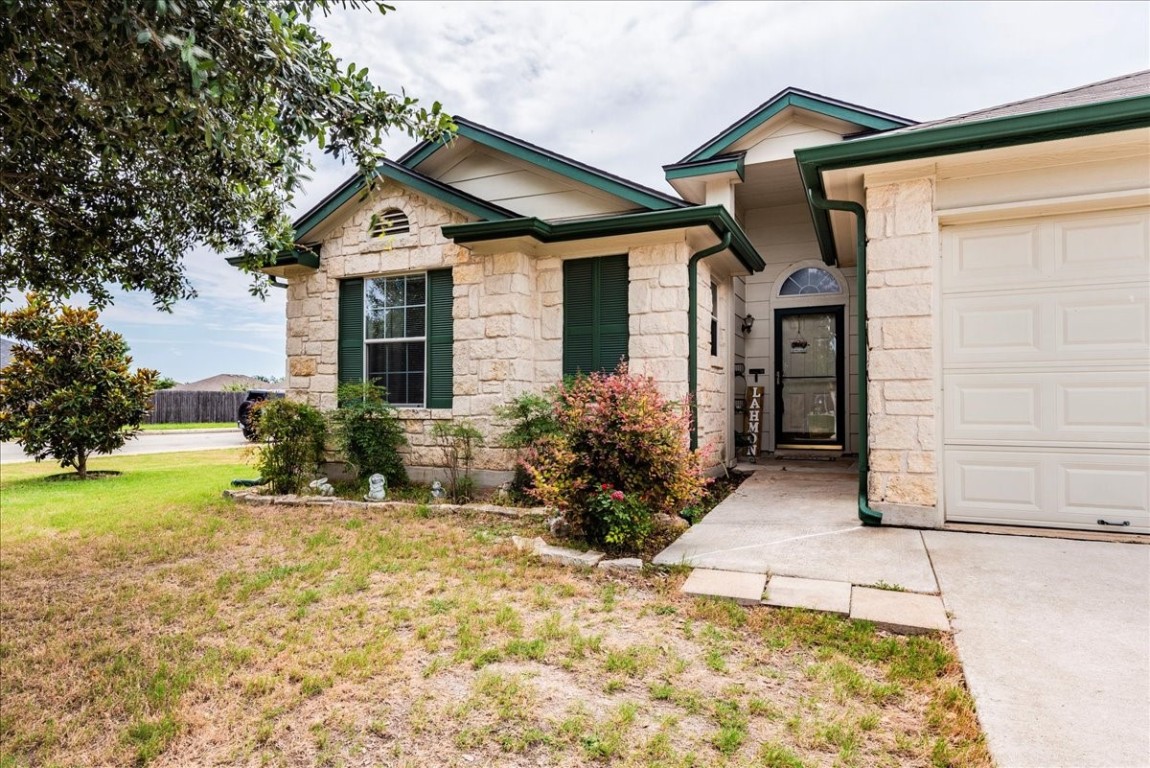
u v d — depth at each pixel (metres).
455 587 3.95
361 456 7.31
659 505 4.83
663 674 2.70
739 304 9.93
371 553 4.73
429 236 7.46
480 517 5.99
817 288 9.91
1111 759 1.96
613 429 4.73
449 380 7.46
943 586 3.48
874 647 2.87
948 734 2.17
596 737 2.23
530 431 6.38
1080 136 4.11
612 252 7.04
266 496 7.14
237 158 3.25
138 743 2.37
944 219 4.73
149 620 3.58
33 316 9.50
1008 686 2.42
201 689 2.74
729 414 8.80
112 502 7.28
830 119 8.38
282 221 4.73
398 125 3.44
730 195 8.38
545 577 4.08
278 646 3.13
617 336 7.04
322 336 8.12
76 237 4.02
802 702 2.44
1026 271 4.58
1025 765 1.95
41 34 2.50
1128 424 4.33
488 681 2.67
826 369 9.84
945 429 4.77
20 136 3.04
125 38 2.36
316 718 2.46
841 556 4.10
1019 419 4.59
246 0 2.68
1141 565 3.71
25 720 2.58
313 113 3.00
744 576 3.81
